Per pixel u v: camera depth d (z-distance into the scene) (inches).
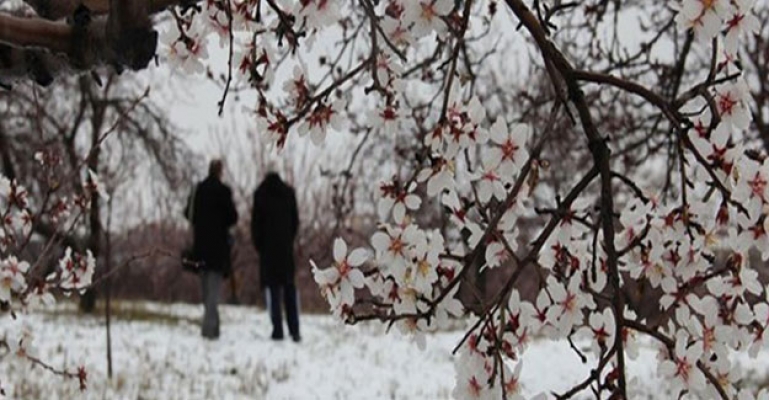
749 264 131.6
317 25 110.4
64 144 625.0
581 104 109.1
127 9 109.7
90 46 114.1
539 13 117.7
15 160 659.4
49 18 123.0
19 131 647.8
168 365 490.0
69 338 557.6
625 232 125.1
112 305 765.9
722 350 115.3
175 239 1168.2
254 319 714.8
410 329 115.6
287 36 122.7
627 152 345.1
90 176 260.4
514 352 117.0
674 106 111.6
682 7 105.0
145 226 1095.0
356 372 510.3
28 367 429.1
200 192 550.0
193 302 1183.6
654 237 120.3
